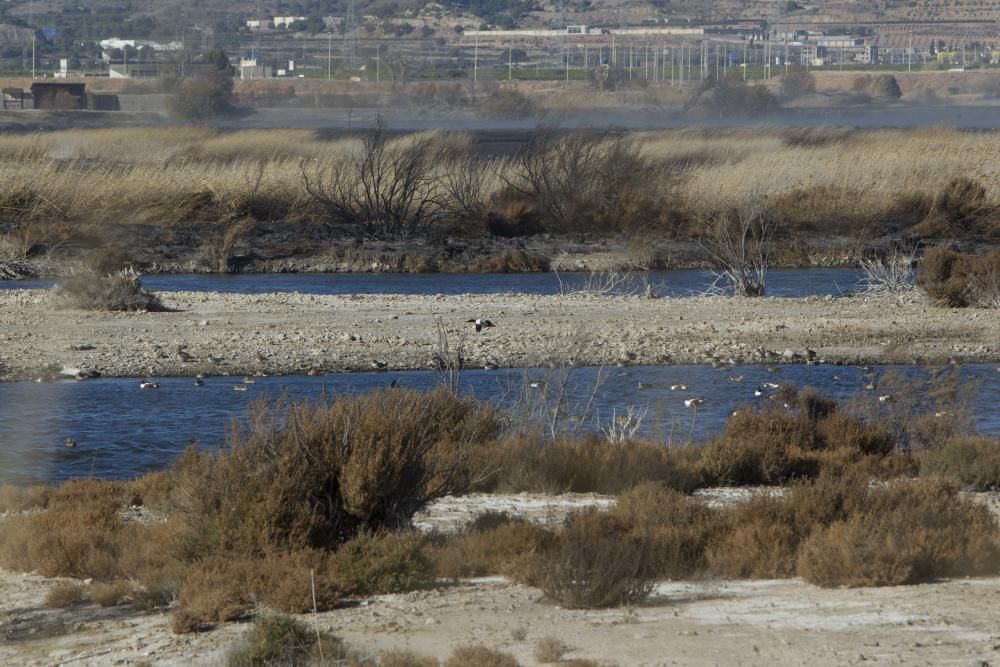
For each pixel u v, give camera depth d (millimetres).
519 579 25391
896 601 22844
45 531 29094
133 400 52656
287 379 58000
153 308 77562
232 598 23812
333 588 24188
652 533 26609
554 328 71312
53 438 45969
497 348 64688
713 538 27266
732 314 78188
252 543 26250
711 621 21828
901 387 47406
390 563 25047
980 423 48719
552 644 19875
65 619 23703
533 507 33094
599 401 52500
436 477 34094
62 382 56938
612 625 21750
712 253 102125
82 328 69062
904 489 29984
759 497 30547
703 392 55094
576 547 24359
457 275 105750
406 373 59562
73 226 110125
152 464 42531
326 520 27078
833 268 109812
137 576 26328
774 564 25703
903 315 77938
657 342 67625
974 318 76312
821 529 27000
